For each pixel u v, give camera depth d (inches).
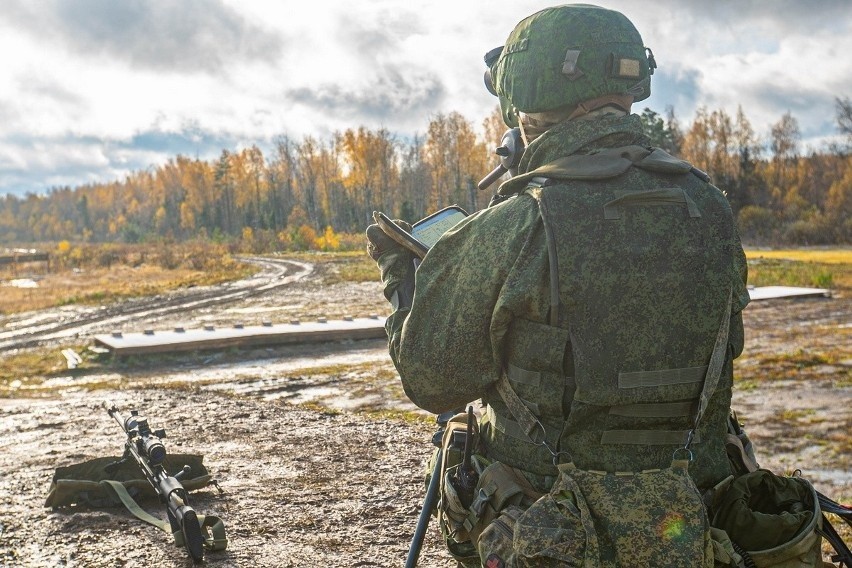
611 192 65.1
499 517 66.4
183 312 895.7
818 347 527.5
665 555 59.7
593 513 61.6
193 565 145.3
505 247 65.6
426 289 69.3
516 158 77.0
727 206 68.5
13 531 163.5
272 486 196.5
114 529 163.0
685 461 63.4
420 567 144.2
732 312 67.4
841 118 2842.0
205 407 320.5
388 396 371.6
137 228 4835.1
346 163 4384.8
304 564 146.1
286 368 497.0
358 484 197.2
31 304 1058.7
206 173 4997.5
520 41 72.2
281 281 1312.7
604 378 62.9
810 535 64.9
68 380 487.8
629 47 69.7
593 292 63.1
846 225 2497.5
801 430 307.3
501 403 70.2
